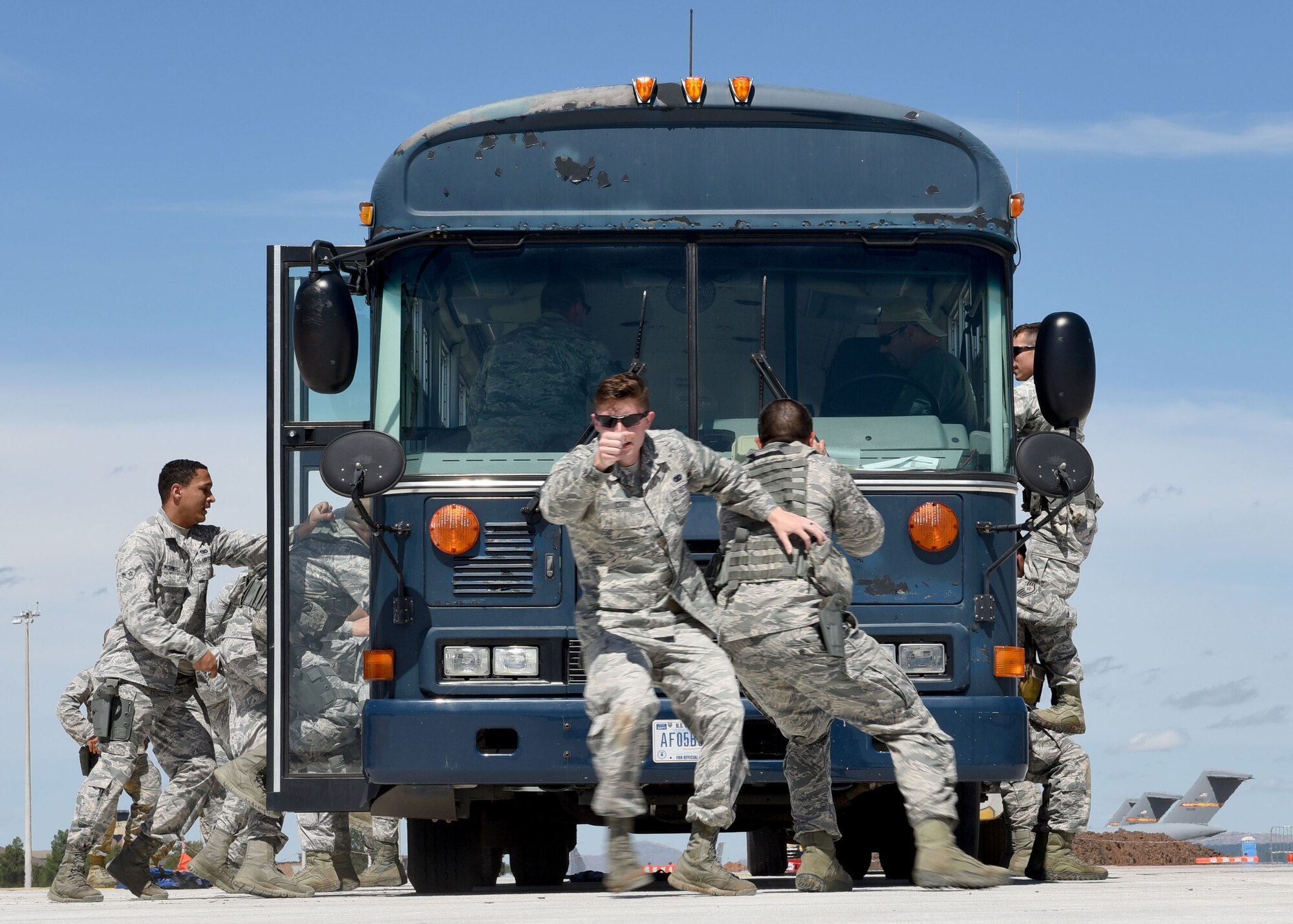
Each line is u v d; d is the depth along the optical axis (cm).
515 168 1327
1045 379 1271
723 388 1308
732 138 1327
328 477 1258
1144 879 1441
